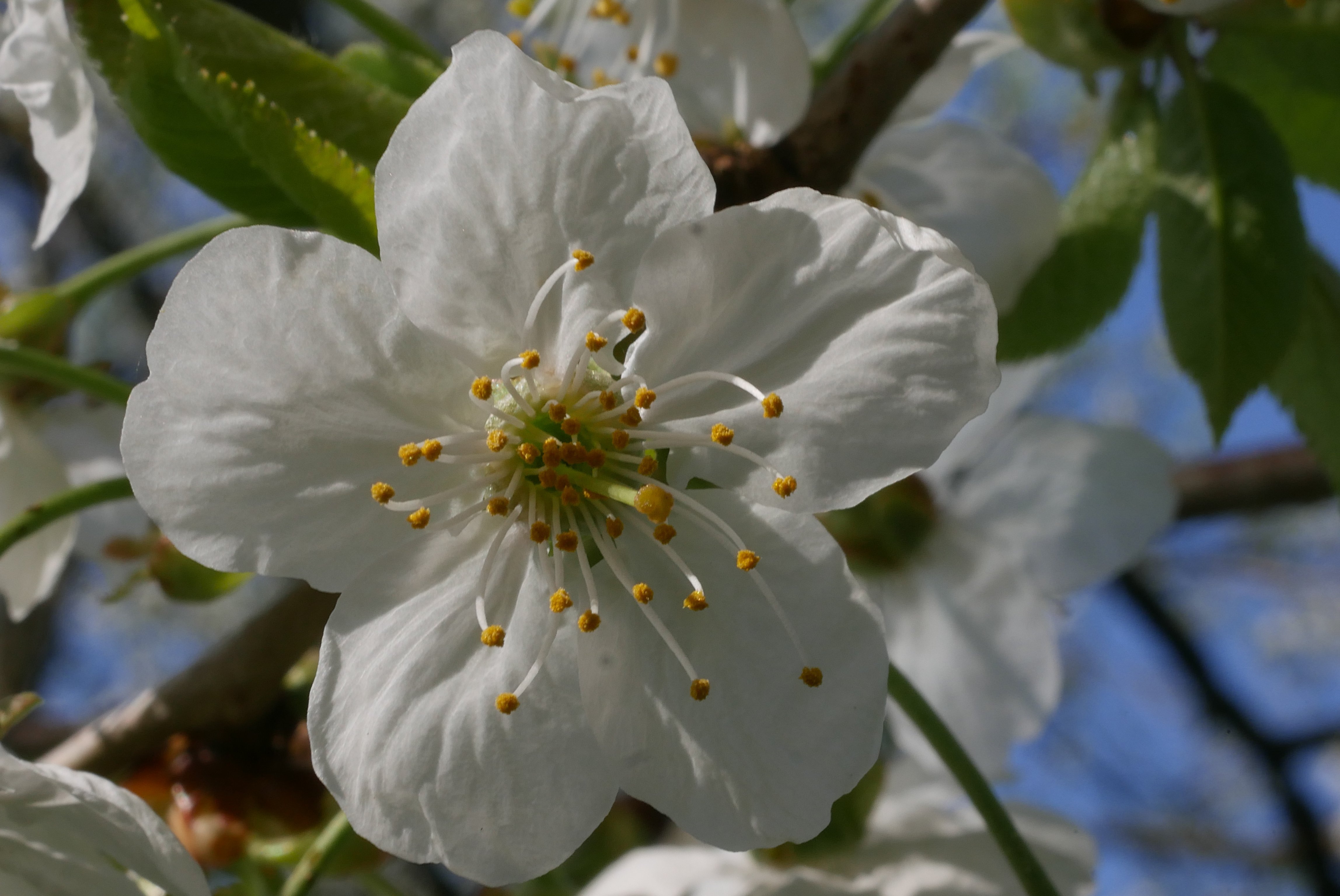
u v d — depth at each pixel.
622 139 0.10
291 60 0.11
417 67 0.12
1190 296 0.12
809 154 0.12
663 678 0.11
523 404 0.11
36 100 0.11
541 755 0.10
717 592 0.11
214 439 0.10
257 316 0.10
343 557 0.10
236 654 0.12
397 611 0.10
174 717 0.12
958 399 0.10
